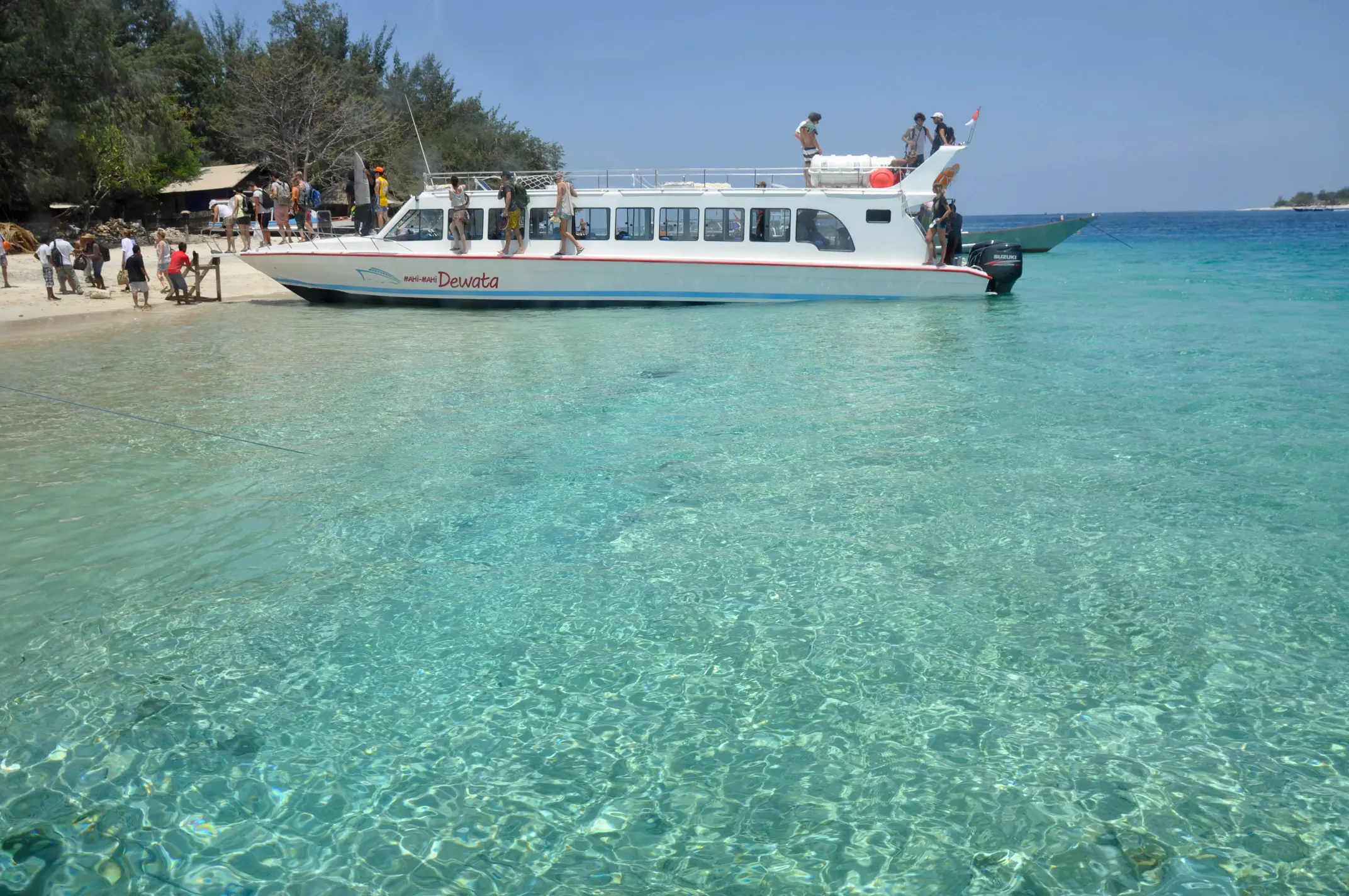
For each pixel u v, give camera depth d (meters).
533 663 4.28
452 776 3.46
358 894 2.87
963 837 3.07
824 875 2.91
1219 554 5.30
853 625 4.57
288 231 22.61
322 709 3.92
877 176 17.97
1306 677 4.00
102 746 3.66
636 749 3.61
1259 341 12.52
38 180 34.91
